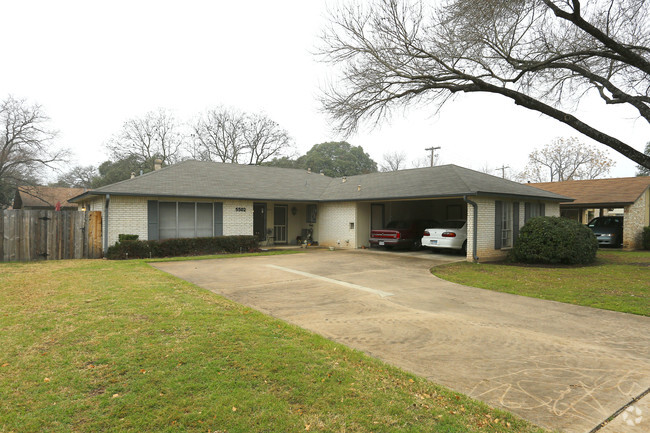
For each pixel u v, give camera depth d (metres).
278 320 5.55
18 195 38.53
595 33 9.98
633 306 6.92
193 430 2.73
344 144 49.53
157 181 15.85
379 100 13.09
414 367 4.08
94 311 5.71
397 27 12.27
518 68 12.19
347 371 3.79
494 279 9.80
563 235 12.39
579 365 4.18
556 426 2.94
